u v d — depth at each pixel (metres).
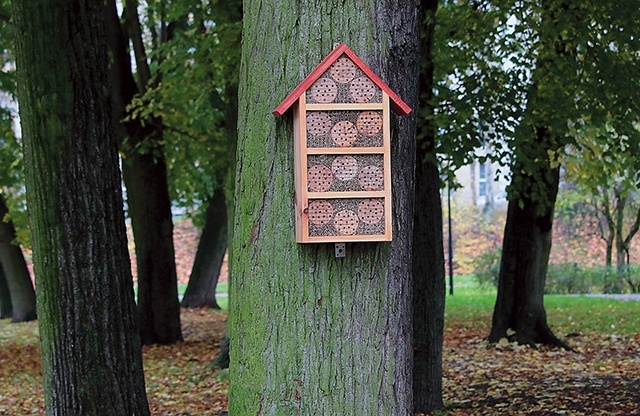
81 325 5.44
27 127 5.51
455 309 18.47
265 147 3.40
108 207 5.63
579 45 9.15
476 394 8.77
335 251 3.30
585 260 25.86
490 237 31.72
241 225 3.50
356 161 3.26
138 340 5.74
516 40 9.68
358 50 3.39
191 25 12.02
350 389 3.34
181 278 31.55
